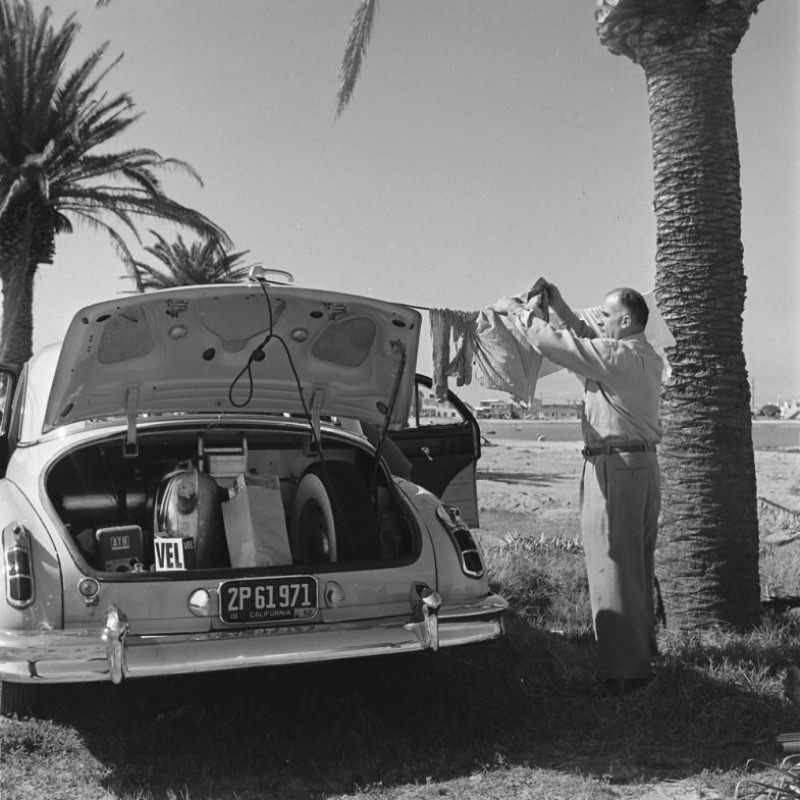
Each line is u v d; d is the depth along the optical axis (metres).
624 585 4.35
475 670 4.78
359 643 3.73
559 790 3.46
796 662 4.74
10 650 3.49
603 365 4.22
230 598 3.75
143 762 3.80
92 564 4.12
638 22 5.70
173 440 4.79
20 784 3.64
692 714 4.08
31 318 22.41
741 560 5.44
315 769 3.69
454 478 6.01
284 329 4.45
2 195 20.41
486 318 4.73
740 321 5.60
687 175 5.58
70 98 20.16
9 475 4.62
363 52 9.22
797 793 3.11
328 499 4.31
